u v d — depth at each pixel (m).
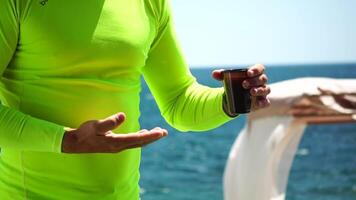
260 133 5.10
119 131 2.24
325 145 33.25
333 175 24.47
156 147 35.88
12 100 2.20
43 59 2.12
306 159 28.84
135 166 2.36
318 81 5.15
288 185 22.81
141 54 2.27
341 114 5.26
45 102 2.15
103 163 2.20
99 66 2.15
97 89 2.16
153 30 2.36
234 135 39.31
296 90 5.07
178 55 2.54
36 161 2.17
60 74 2.13
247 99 2.21
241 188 5.02
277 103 5.07
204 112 2.42
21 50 2.14
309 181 23.44
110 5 2.19
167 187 23.81
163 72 2.51
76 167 2.17
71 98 2.15
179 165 29.20
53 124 2.02
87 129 1.92
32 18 2.08
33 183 2.19
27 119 2.04
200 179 25.22
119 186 2.27
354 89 5.05
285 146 5.24
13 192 2.21
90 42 2.12
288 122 5.10
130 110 2.28
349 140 34.75
